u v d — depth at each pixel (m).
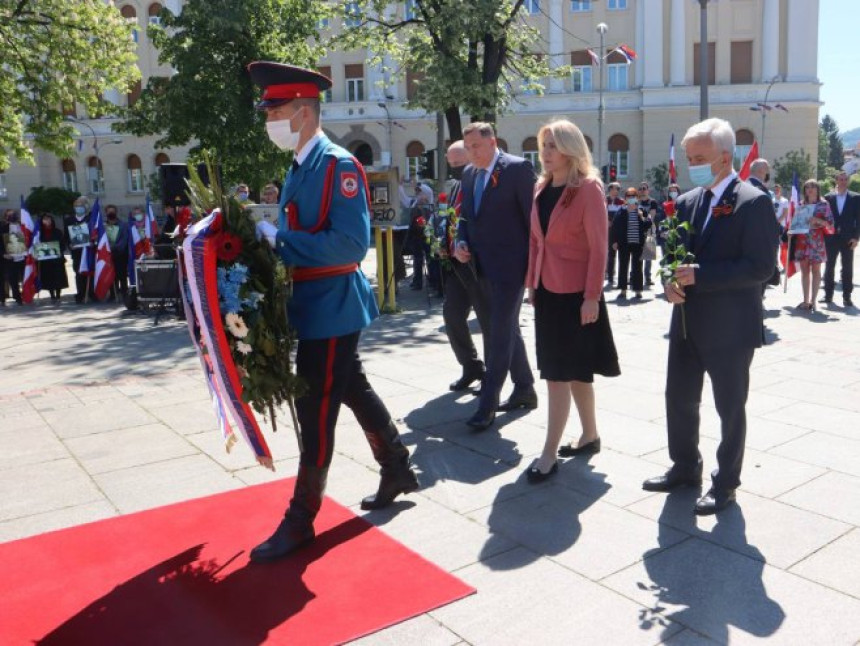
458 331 6.26
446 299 6.25
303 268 3.54
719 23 36.59
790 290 12.72
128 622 2.99
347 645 2.82
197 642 2.84
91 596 3.20
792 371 6.76
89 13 16.34
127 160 42.56
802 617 2.93
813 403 5.73
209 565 3.45
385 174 10.75
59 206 38.25
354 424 5.45
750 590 3.13
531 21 37.75
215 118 22.09
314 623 2.95
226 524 3.88
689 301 3.85
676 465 4.17
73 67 16.58
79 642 2.86
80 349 9.10
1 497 4.29
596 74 37.94
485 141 5.07
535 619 2.96
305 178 3.49
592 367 4.26
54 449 5.10
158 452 4.99
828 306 11.02
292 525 3.55
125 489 4.37
